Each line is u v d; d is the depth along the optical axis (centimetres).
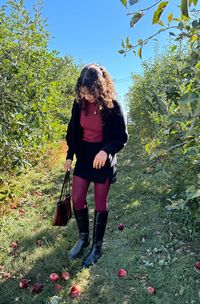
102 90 231
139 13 86
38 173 567
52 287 230
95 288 226
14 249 289
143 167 630
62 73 968
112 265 254
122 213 369
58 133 543
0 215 358
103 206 259
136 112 948
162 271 244
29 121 392
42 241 301
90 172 255
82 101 239
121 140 248
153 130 618
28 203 416
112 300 214
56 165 655
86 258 257
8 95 304
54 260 260
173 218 323
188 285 222
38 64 509
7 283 238
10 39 433
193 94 89
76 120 250
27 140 387
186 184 282
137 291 221
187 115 93
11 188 374
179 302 209
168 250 277
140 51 116
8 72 353
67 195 275
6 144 319
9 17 457
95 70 232
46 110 445
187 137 115
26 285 231
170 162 367
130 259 261
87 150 254
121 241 301
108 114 241
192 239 290
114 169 258
